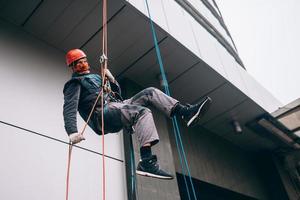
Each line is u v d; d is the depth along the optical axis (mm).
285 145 9391
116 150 5184
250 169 9156
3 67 4340
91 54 5652
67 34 5234
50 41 5297
